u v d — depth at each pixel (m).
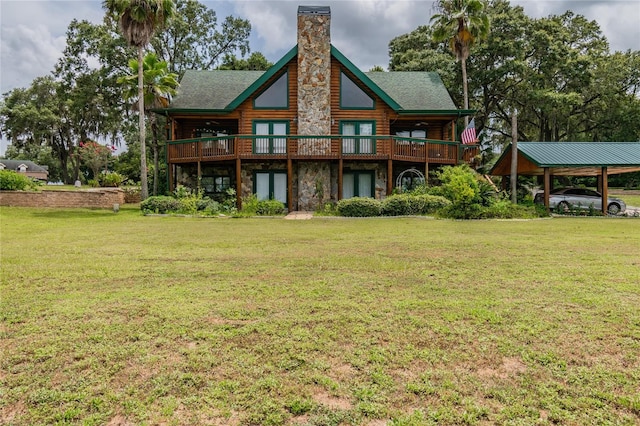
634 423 2.20
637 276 5.47
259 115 19.20
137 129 32.09
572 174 22.02
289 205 17.72
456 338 3.33
